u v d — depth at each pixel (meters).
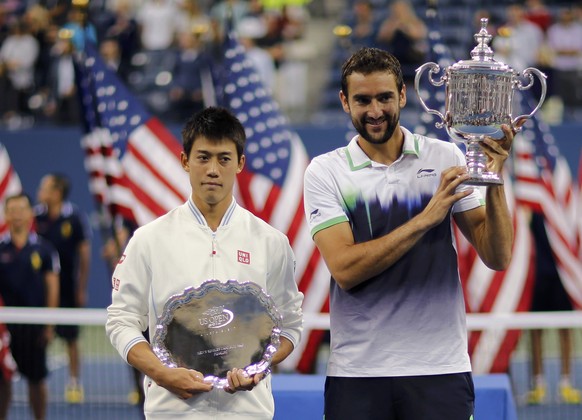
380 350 8.66
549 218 17.20
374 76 8.42
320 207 8.81
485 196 8.97
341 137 26.33
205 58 26.67
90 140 16.03
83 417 17.64
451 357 8.67
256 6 30.03
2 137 27.67
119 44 27.98
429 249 8.69
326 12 32.22
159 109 26.80
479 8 28.80
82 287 21.64
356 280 8.48
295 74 28.61
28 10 30.09
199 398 8.34
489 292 15.64
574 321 14.86
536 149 17.73
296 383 12.62
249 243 8.58
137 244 8.54
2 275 18.34
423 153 8.86
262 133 15.98
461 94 8.52
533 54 27.31
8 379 16.44
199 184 8.39
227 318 8.35
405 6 26.38
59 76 28.03
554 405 17.77
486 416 12.13
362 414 8.69
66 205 21.52
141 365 8.27
